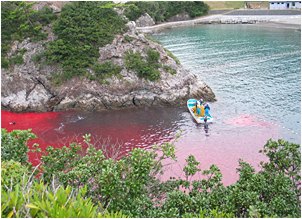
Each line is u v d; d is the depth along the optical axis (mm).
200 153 30500
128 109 43719
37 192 10453
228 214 12742
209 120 37500
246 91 46781
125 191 13812
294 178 15984
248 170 15633
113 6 50312
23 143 17875
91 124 38750
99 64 45188
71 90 43844
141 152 14477
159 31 95000
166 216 13031
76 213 9711
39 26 47000
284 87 47656
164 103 44219
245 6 117188
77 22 47000
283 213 13289
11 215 9188
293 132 34188
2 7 47625
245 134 34062
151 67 45219
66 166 16953
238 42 77688
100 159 15828
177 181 16375
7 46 46469
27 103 43250
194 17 110438
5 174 12930
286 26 94188
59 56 44812
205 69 57625
